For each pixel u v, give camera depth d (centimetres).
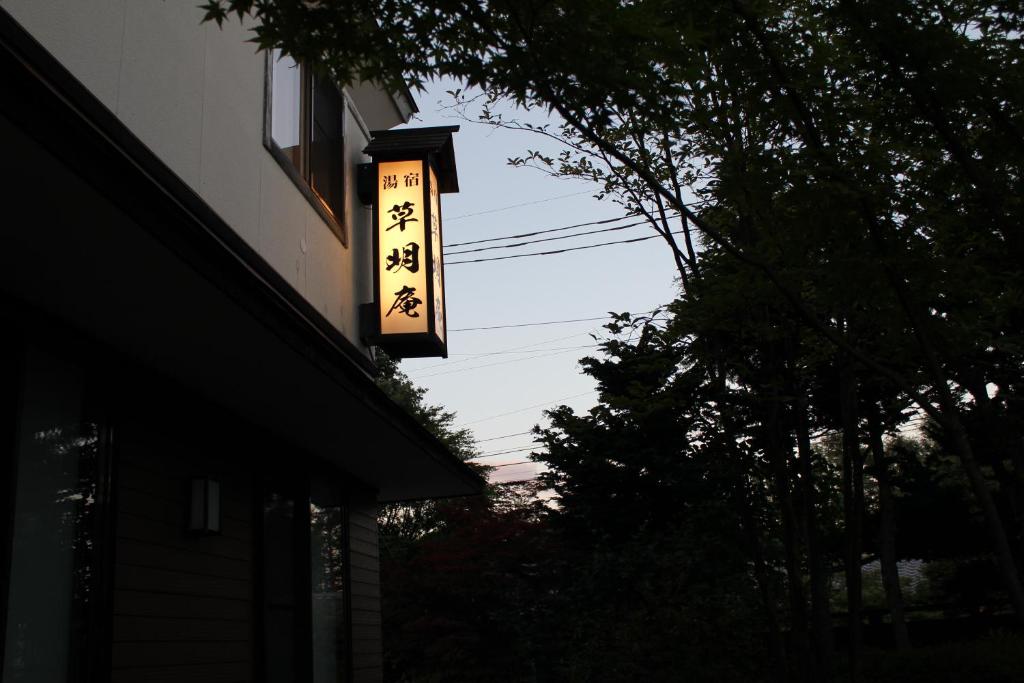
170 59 496
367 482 938
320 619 762
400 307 796
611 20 369
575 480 1683
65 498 416
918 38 442
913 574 3133
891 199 474
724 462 792
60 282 389
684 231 717
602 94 392
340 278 771
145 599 475
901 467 1531
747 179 477
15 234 345
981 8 486
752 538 815
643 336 763
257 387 562
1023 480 719
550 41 379
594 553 1388
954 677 1024
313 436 705
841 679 945
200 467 563
